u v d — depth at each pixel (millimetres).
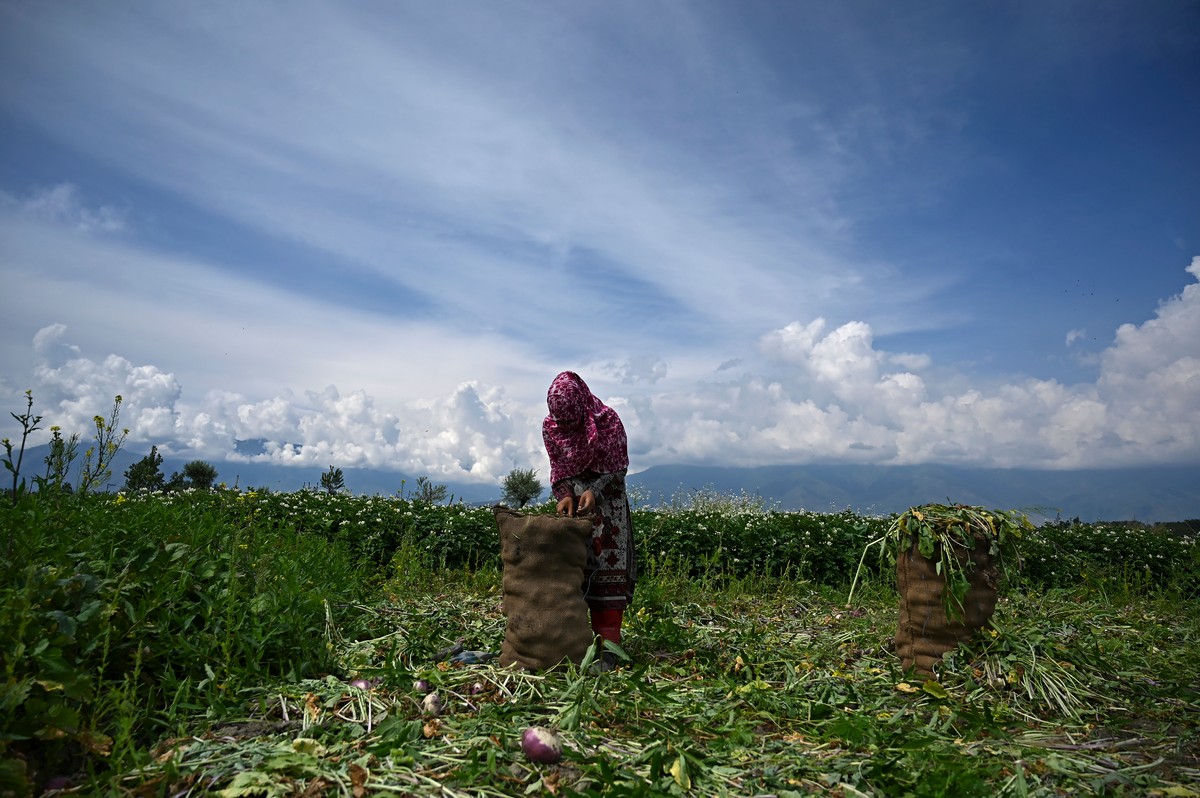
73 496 4801
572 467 4340
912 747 2771
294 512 9320
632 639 4906
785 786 2541
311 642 3922
